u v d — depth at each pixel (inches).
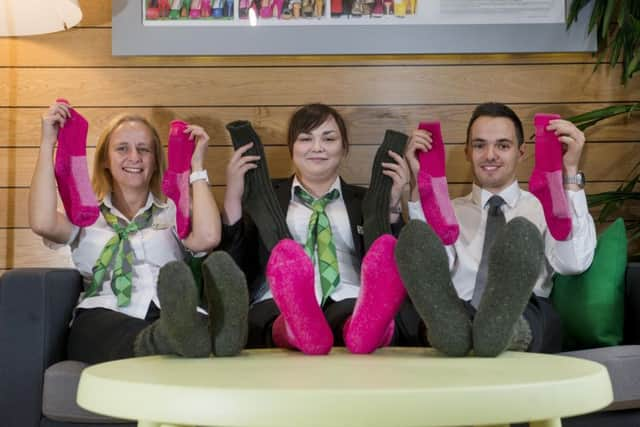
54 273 77.4
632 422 69.1
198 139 83.2
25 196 103.7
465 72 104.5
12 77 104.1
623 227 82.6
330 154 86.7
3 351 72.8
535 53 104.2
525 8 102.9
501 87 104.6
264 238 81.7
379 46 102.7
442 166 80.7
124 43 102.7
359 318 59.4
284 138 104.5
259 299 84.9
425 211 80.5
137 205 90.9
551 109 104.7
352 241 86.4
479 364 49.4
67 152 82.5
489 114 90.1
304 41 102.7
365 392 36.8
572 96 104.7
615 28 104.6
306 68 104.5
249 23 102.9
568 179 79.4
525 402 38.5
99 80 104.3
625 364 67.5
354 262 86.4
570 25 102.7
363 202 84.0
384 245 58.6
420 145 80.0
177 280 54.9
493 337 53.6
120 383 41.3
